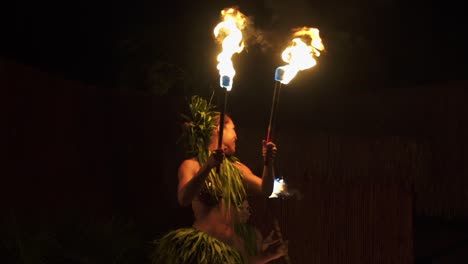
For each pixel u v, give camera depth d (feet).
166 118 21.33
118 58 31.17
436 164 20.51
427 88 21.20
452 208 20.12
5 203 16.55
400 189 17.56
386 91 22.18
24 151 17.48
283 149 20.08
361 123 22.52
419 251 19.71
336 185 18.19
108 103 20.97
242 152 20.06
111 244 16.44
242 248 14.29
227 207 14.07
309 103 23.48
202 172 13.08
